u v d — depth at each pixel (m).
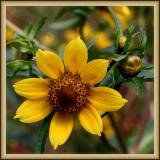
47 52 0.24
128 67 0.25
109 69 0.25
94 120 0.24
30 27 0.27
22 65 0.26
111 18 0.35
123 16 0.34
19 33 0.27
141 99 0.42
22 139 0.41
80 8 0.35
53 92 0.25
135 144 0.36
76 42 0.24
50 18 0.48
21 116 0.24
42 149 0.25
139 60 0.25
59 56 0.26
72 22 0.36
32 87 0.25
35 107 0.25
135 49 0.25
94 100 0.25
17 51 0.27
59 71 0.25
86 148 0.41
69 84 0.25
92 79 0.25
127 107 0.41
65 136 0.25
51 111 0.25
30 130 0.42
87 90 0.25
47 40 0.43
